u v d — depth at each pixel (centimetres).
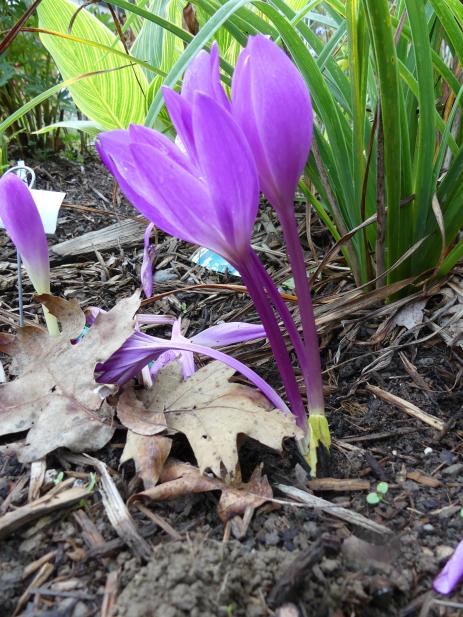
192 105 23
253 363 39
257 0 33
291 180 25
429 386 35
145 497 26
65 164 90
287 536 25
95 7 91
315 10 74
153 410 29
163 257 58
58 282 53
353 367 37
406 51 41
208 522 26
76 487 27
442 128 38
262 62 23
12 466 28
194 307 48
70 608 22
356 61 35
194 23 82
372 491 28
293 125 24
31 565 24
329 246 55
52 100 92
